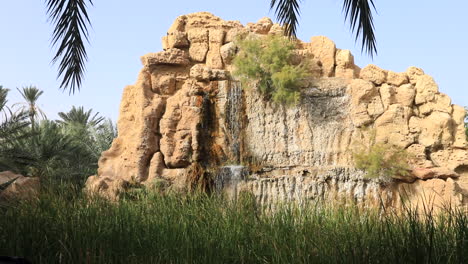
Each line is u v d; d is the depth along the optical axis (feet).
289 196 55.01
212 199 30.63
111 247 22.31
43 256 21.63
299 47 59.93
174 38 61.52
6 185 33.42
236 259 23.16
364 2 31.27
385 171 53.01
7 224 23.62
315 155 56.65
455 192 50.55
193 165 56.24
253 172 56.75
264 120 58.18
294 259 21.40
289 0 35.63
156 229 25.16
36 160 54.24
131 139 59.06
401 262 18.49
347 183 54.49
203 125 57.88
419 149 54.24
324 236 22.58
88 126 79.00
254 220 26.76
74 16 31.07
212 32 61.21
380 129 55.26
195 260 22.30
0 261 16.16
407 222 21.21
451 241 19.62
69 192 30.30
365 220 23.30
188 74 60.90
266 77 58.13
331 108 57.11
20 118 51.29
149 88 60.34
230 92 58.80
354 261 19.33
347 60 58.03
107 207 27.55
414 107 56.49
